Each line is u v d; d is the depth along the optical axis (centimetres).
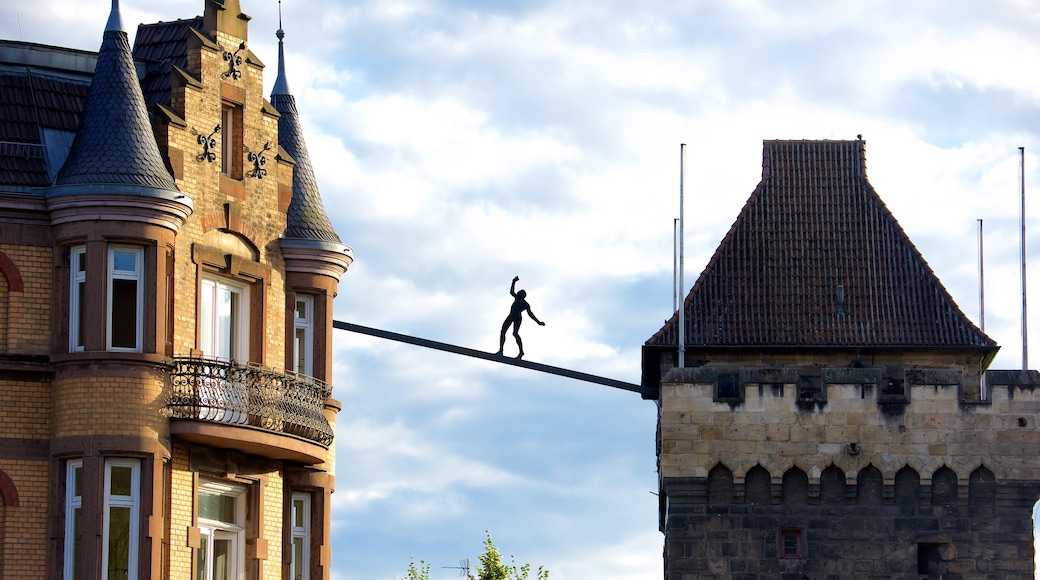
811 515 7306
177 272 4834
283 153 5272
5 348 4691
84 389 4650
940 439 7300
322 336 5331
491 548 8131
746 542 7288
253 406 4884
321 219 5419
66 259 4731
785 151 8606
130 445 4638
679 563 7288
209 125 5028
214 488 4947
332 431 5278
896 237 8331
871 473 7312
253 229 5128
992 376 7325
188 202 4781
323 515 5300
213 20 5119
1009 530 7275
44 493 4656
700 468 7306
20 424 4672
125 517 4656
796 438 7312
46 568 4631
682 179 7944
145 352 4697
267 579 5075
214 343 5012
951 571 7275
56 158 4844
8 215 4725
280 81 5650
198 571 4888
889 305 8106
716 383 7350
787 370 7350
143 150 4788
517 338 7181
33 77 4969
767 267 8231
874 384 7338
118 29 4903
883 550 7281
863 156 8581
